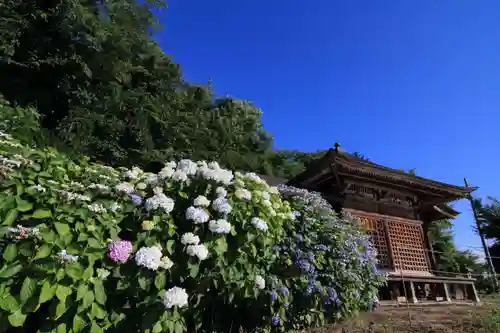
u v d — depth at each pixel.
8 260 2.69
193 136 12.46
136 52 12.34
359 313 5.38
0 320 2.64
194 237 3.42
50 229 2.91
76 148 7.33
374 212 10.34
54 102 9.91
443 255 16.30
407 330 4.48
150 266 3.05
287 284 4.14
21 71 9.58
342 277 4.86
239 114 18.86
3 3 9.22
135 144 10.48
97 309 2.88
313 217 5.21
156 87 12.62
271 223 4.23
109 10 11.84
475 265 17.86
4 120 4.83
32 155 3.57
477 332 4.44
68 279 2.79
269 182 10.55
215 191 3.97
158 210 3.50
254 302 3.87
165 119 11.85
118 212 3.44
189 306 3.53
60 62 9.56
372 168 9.35
